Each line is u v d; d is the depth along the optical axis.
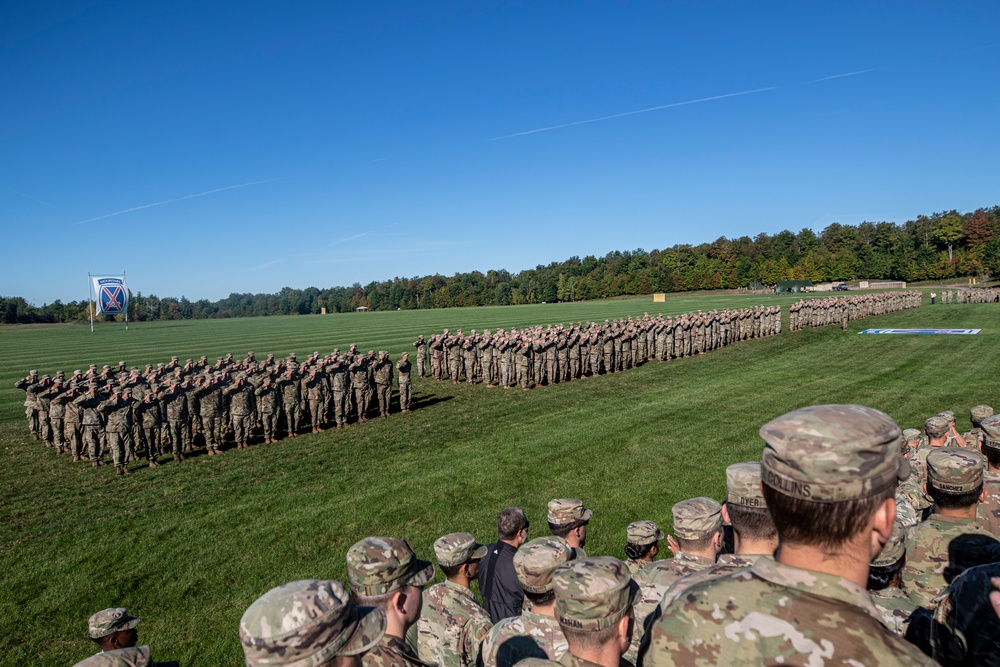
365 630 2.87
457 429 18.69
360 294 162.38
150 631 8.11
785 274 115.62
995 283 96.94
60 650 7.80
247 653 2.60
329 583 2.85
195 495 13.49
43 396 18.55
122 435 15.49
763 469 2.31
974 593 2.57
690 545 4.56
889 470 2.13
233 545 10.70
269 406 18.16
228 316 168.62
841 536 2.12
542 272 148.88
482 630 4.62
